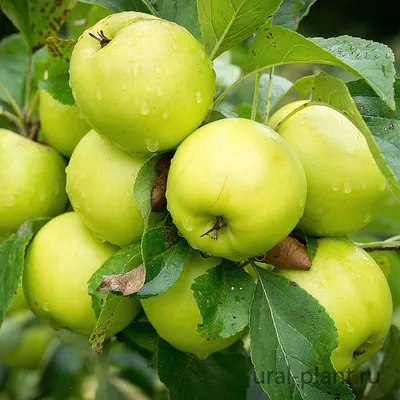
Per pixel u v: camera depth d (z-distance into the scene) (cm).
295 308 44
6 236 53
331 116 46
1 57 64
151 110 42
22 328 74
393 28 217
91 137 47
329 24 219
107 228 47
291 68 141
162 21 43
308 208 46
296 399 43
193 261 46
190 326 46
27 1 57
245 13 44
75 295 48
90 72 42
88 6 65
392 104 39
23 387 83
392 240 54
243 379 54
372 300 46
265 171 41
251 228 41
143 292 42
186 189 41
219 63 66
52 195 53
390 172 39
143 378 66
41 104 53
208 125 42
